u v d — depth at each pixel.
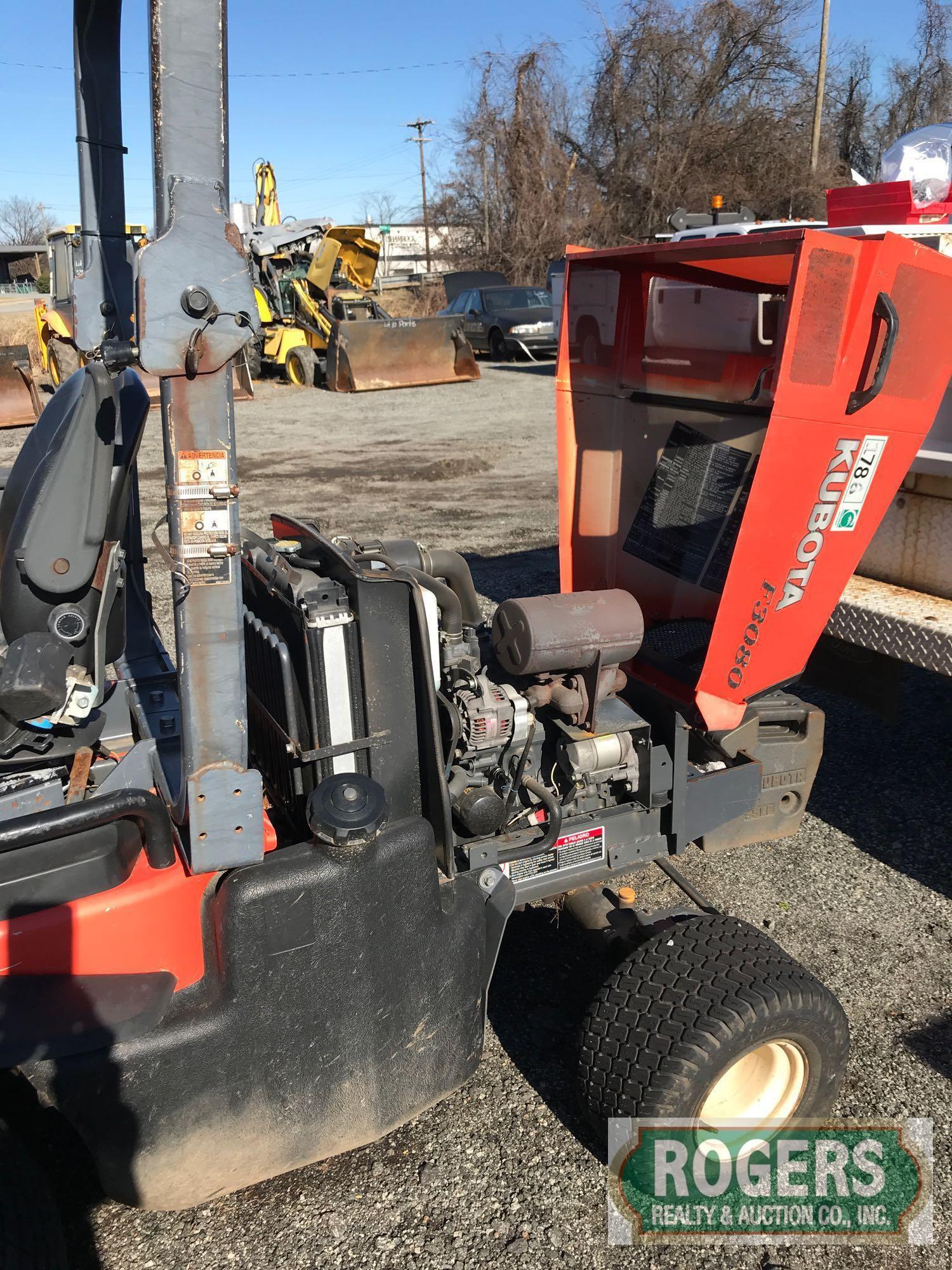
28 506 2.31
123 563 2.64
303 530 2.41
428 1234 2.36
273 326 19.08
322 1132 2.18
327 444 13.02
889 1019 3.05
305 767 2.36
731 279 3.10
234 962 1.97
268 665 2.42
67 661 2.29
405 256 42.34
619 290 3.37
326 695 2.21
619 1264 2.29
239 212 19.09
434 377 18.14
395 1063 2.23
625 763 2.73
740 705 2.86
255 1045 2.03
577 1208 2.42
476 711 2.55
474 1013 2.37
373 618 2.20
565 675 2.72
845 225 4.25
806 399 2.52
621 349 3.47
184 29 1.55
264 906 1.97
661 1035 2.28
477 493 10.15
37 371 18.92
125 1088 1.93
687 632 3.27
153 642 3.05
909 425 2.74
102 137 2.57
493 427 14.04
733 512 3.13
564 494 3.55
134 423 2.47
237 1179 2.15
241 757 1.93
